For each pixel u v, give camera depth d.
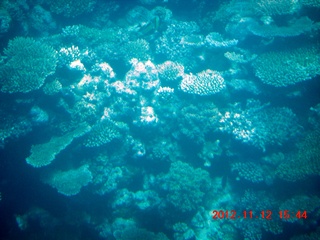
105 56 8.53
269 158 7.84
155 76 8.16
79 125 7.59
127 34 9.10
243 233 7.44
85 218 7.99
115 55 8.59
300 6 8.41
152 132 8.20
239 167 8.04
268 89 8.16
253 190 8.10
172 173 7.86
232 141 8.22
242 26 8.80
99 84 8.03
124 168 8.16
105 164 7.86
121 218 7.96
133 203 8.05
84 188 7.61
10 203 7.96
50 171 7.45
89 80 7.86
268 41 8.59
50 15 8.52
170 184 7.68
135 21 9.55
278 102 8.38
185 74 8.69
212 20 9.83
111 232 7.82
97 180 7.56
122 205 7.93
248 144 7.67
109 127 7.76
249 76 8.53
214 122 8.17
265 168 7.84
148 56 8.98
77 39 8.25
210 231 7.85
